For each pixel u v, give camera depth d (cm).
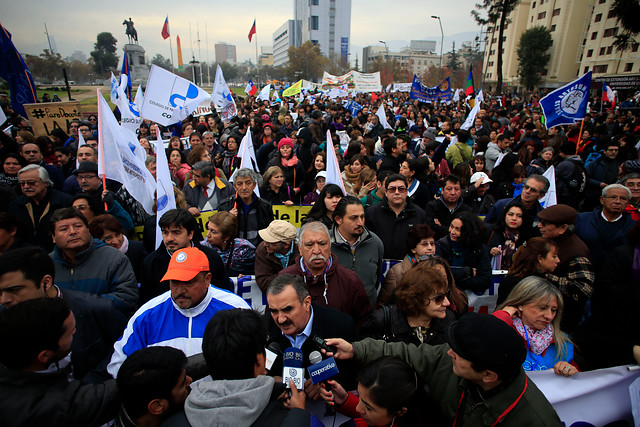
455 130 1234
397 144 713
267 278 346
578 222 430
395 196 408
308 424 164
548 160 733
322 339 227
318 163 645
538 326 241
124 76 1055
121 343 246
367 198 521
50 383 184
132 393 166
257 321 187
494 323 172
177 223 308
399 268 326
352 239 345
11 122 1080
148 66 4694
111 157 421
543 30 5894
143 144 825
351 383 251
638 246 299
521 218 396
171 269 238
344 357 225
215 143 918
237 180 463
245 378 179
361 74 2886
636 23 1936
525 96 4994
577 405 237
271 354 235
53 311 183
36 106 919
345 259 342
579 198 673
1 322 176
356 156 597
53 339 181
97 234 348
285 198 584
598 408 239
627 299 257
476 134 1186
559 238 343
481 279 355
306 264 279
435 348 221
